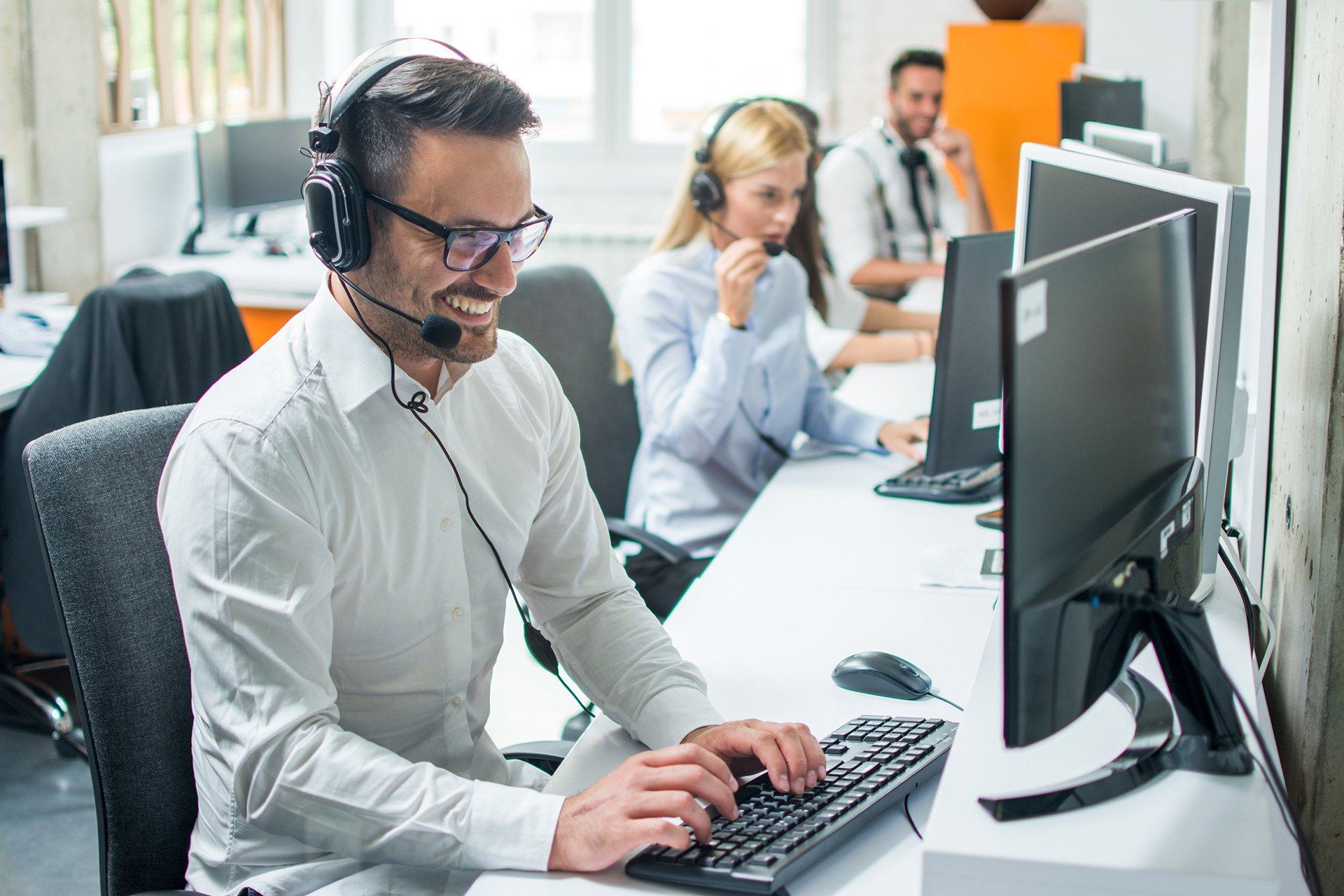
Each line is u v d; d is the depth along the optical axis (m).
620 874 1.00
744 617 1.51
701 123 2.25
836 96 5.19
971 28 4.09
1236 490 1.70
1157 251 1.04
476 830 1.01
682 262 2.25
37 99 3.68
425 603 1.20
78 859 2.18
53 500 1.15
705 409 2.09
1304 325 1.36
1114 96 3.32
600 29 5.23
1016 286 0.79
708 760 1.06
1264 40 1.60
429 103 1.06
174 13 4.45
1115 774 0.93
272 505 1.07
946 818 0.89
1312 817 1.25
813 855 0.98
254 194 4.43
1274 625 1.37
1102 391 0.94
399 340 1.14
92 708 1.15
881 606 1.54
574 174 5.38
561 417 1.35
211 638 1.06
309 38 5.11
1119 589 0.91
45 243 3.74
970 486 1.97
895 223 4.04
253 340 4.07
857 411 2.29
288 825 1.05
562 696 2.64
